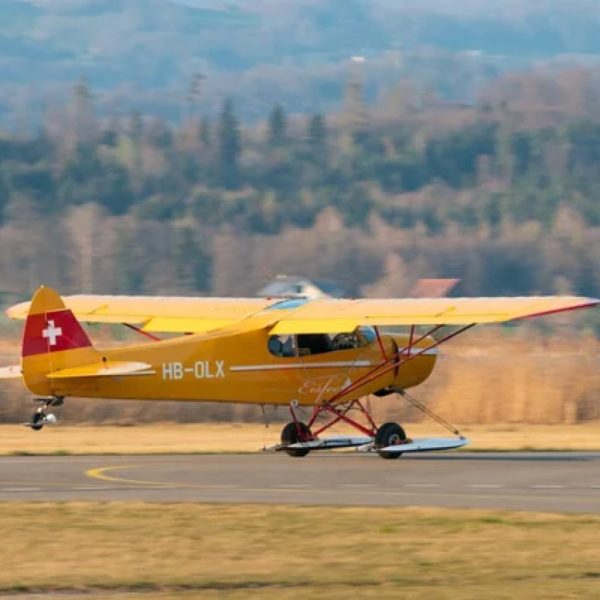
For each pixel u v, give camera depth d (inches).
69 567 2443.4
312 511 2866.6
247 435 4758.9
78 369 3457.2
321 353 3722.9
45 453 3890.3
